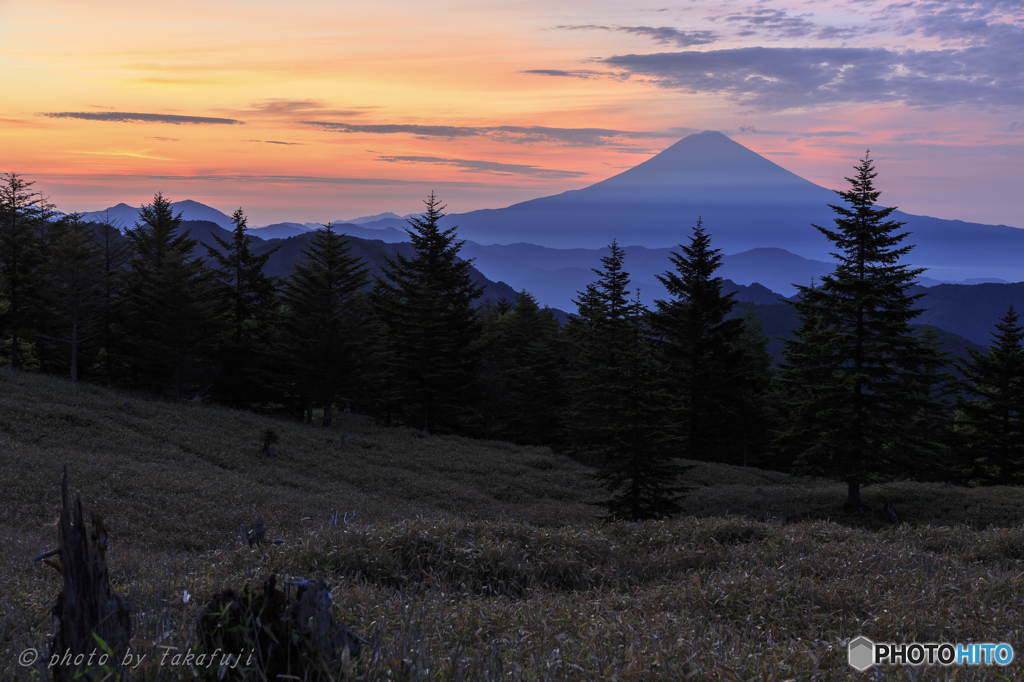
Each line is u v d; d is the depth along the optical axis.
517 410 57.53
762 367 63.66
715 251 47.28
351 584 8.23
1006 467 44.50
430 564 9.41
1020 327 44.41
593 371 38.53
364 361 48.88
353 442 41.44
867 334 29.39
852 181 29.53
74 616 3.00
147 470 27.09
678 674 4.61
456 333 54.06
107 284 47.31
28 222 48.28
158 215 53.19
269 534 20.62
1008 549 11.56
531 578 9.12
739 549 10.72
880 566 9.30
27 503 20.69
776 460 53.38
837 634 6.34
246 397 55.31
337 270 48.25
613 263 48.41
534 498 34.25
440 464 38.66
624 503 25.12
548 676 4.21
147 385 52.41
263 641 3.22
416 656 3.76
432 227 58.16
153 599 4.96
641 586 9.23
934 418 46.38
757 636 6.26
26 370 54.31
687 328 46.97
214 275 51.84
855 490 29.47
